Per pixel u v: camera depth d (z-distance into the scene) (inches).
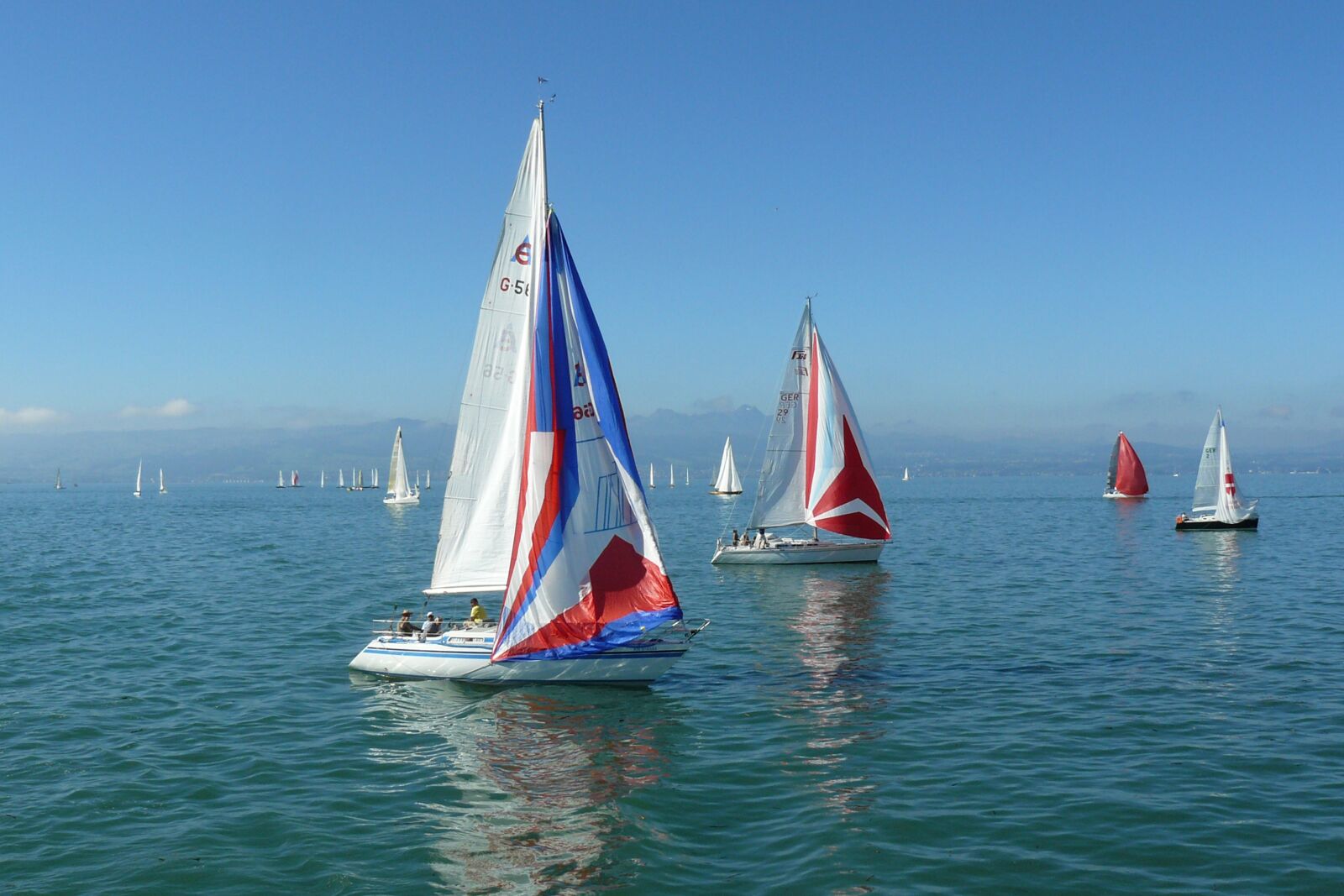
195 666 1169.4
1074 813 657.6
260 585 1989.4
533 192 1016.2
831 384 2261.3
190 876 571.8
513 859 595.5
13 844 620.7
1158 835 617.9
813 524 2292.1
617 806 685.3
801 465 2293.3
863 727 880.9
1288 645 1230.9
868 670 1128.8
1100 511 4854.8
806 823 648.4
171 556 2691.9
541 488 1007.6
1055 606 1610.5
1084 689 1013.2
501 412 1038.4
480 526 1040.8
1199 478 3297.2
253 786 733.3
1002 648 1246.9
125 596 1793.8
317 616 1573.6
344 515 5541.3
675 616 1042.1
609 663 1041.5
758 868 578.6
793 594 1827.0
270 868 582.6
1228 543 2760.8
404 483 6835.6
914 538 3161.9
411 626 1146.7
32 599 1738.4
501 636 1021.2
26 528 4183.1
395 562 2529.5
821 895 539.8
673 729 882.8
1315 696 964.0
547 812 675.4
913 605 1652.3
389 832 639.8
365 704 979.3
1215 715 898.7
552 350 1006.4
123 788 727.7
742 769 765.3
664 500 7298.2
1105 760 773.3
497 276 1021.2
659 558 1042.7
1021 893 539.5
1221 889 539.5
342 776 756.0
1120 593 1760.6
